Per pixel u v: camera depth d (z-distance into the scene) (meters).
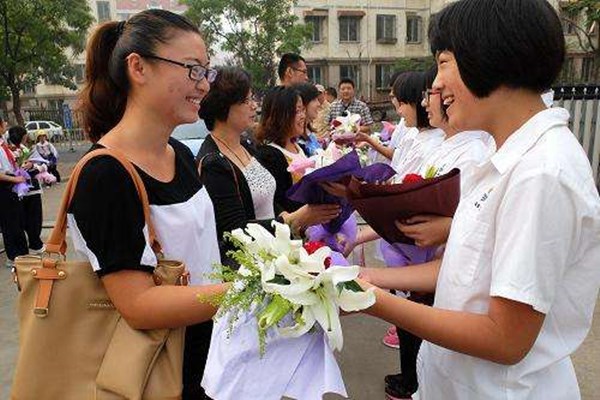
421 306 1.05
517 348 0.97
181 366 1.30
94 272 1.23
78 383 1.22
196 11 19.08
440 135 2.65
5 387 2.91
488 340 0.98
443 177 1.35
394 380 2.66
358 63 28.83
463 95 1.05
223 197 2.02
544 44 0.95
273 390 1.15
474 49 0.97
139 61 1.31
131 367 1.19
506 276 0.94
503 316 0.96
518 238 0.94
